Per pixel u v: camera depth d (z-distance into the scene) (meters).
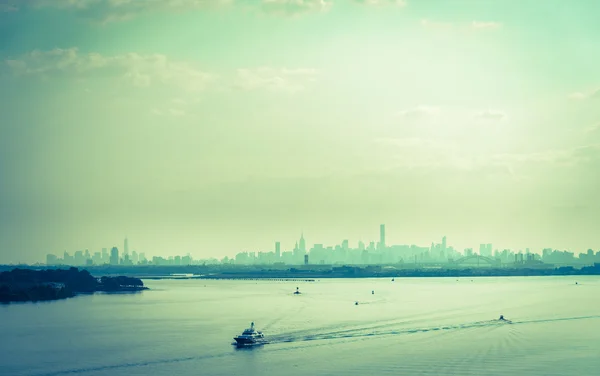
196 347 188.00
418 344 188.12
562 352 174.12
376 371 153.50
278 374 152.38
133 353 179.38
